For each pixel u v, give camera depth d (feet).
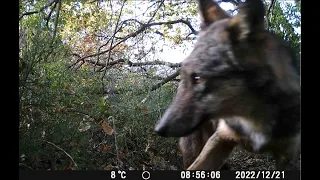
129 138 2.62
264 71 1.73
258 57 1.73
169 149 2.61
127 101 2.79
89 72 3.14
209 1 1.94
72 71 2.93
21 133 2.00
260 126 1.84
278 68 1.74
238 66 1.72
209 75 1.74
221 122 2.03
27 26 2.44
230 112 1.79
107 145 2.44
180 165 2.53
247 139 1.96
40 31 2.48
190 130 1.79
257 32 1.70
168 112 1.82
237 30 1.70
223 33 1.74
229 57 1.72
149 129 2.65
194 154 2.34
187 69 1.79
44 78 2.45
